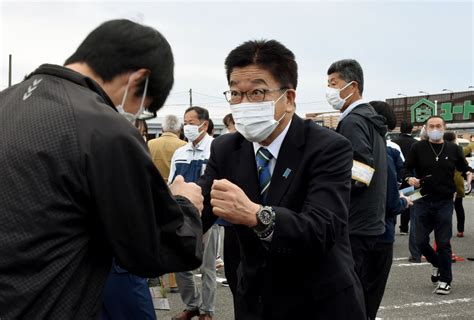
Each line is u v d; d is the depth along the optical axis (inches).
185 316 180.9
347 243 80.4
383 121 144.6
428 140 228.7
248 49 80.0
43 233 48.7
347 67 152.6
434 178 220.5
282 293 77.1
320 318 76.8
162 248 56.2
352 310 77.6
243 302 80.7
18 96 54.7
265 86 79.3
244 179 81.7
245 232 77.6
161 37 60.6
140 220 52.5
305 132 79.7
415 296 217.8
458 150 225.6
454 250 319.6
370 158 132.1
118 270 99.0
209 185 85.8
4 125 51.8
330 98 155.8
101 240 53.6
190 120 197.0
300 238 68.7
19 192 48.8
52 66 56.6
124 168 51.3
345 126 136.7
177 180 69.4
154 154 220.5
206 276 177.8
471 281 244.4
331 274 76.5
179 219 57.5
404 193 169.0
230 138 87.7
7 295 48.0
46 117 51.0
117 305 100.3
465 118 1541.6
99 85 56.8
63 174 49.3
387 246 148.5
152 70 58.6
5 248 47.9
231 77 81.8
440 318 188.9
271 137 81.4
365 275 146.1
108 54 57.1
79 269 51.8
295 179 77.0
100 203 50.6
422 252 231.6
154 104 62.6
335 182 75.2
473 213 514.9
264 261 76.6
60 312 49.8
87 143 50.4
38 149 49.5
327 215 71.6
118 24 58.7
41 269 48.9
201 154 196.5
